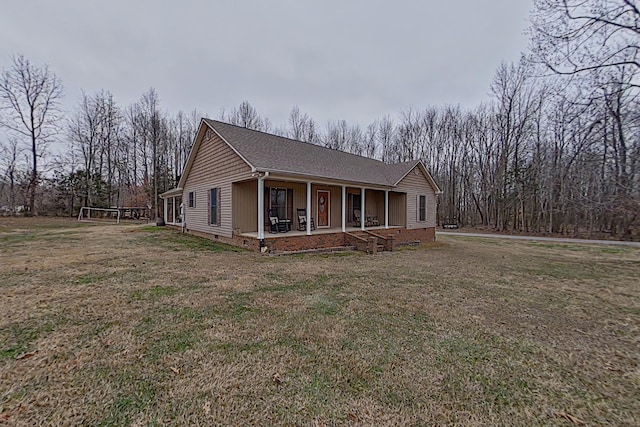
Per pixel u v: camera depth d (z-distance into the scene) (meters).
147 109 30.67
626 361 3.06
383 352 3.12
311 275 6.65
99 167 29.89
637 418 2.19
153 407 2.20
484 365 2.91
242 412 2.17
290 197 12.59
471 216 31.20
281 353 3.05
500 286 6.09
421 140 32.62
